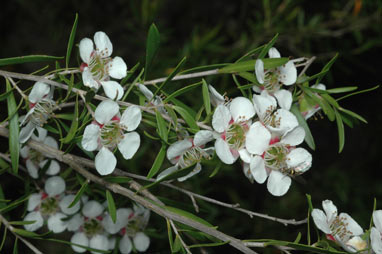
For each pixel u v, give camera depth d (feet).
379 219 0.74
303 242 1.20
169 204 0.81
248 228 1.17
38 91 0.73
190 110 0.76
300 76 0.79
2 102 0.99
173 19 1.39
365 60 1.46
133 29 1.11
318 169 1.46
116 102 0.73
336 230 0.76
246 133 0.74
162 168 1.01
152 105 0.74
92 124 0.73
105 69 0.75
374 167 1.45
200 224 0.72
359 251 0.72
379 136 1.48
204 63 1.07
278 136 0.74
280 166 0.75
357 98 1.50
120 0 1.24
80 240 0.84
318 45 1.22
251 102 0.76
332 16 1.22
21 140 0.75
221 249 1.16
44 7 1.20
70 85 0.72
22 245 1.04
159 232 0.91
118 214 0.83
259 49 0.77
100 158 0.73
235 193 1.18
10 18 1.20
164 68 1.05
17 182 1.01
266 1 1.10
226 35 1.39
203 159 0.75
